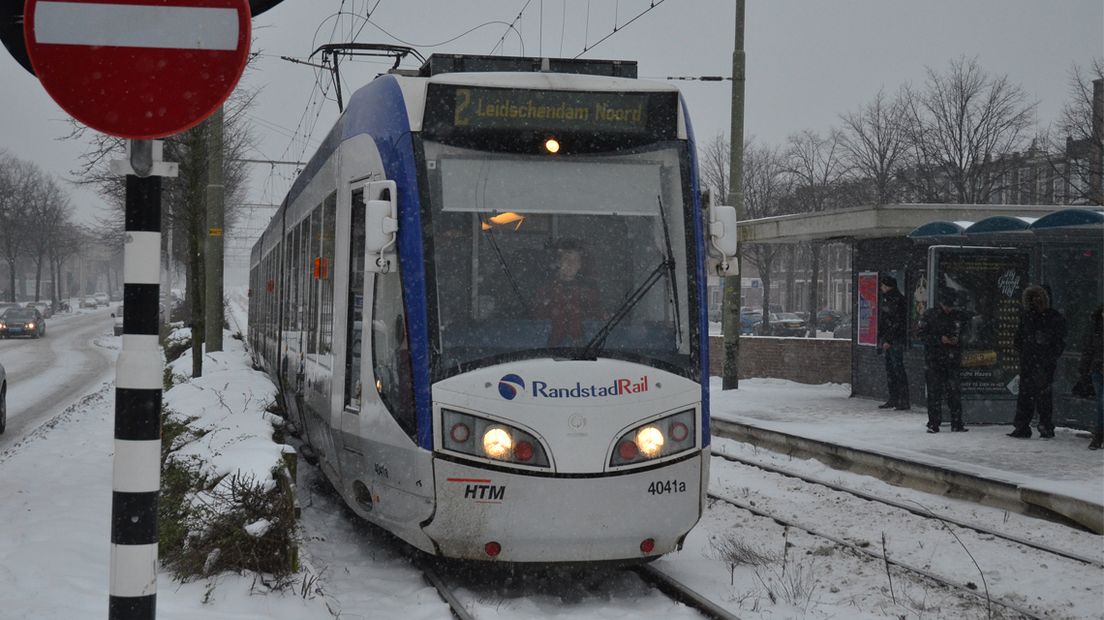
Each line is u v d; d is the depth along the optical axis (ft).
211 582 21.85
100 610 19.35
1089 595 24.68
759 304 280.92
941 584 25.53
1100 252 47.83
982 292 49.85
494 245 24.09
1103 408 41.96
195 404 38.32
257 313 74.08
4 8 12.80
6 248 232.12
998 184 124.67
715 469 43.75
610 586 25.46
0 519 27.89
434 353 23.34
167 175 12.39
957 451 41.75
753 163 151.94
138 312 12.35
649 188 25.12
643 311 24.39
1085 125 105.91
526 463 22.85
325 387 30.14
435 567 26.50
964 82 115.14
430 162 24.26
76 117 11.84
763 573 26.84
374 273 25.73
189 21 11.98
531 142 24.73
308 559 25.38
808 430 47.98
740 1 68.44
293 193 43.75
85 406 61.77
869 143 127.13
